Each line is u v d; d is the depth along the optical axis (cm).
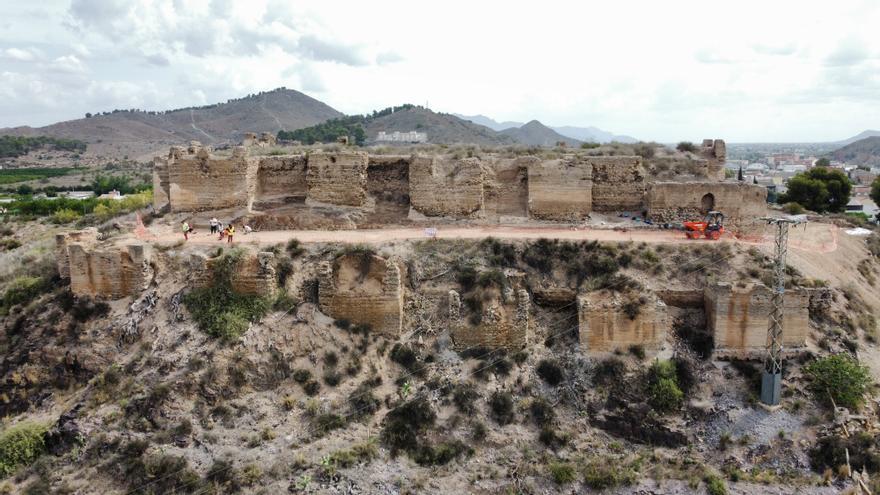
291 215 3647
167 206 3894
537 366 2802
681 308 3011
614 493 2369
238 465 2327
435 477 2388
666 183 3669
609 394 2705
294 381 2647
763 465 2488
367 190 3859
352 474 2339
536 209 3725
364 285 2917
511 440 2550
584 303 2845
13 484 2372
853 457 2464
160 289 2970
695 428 2619
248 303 2850
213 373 2586
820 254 3578
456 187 3691
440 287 3034
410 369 2775
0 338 2947
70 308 2966
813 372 2709
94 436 2458
